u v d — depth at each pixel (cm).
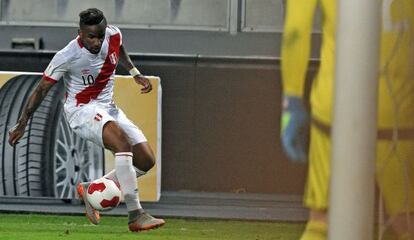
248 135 2578
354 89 451
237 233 1931
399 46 913
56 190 2245
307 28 814
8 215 2128
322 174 948
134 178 1675
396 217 955
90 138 1733
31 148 2236
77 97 1741
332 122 465
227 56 2583
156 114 2266
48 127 2231
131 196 1670
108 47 1730
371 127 452
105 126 1694
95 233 1892
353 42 449
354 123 452
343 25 452
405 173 940
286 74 820
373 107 452
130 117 2261
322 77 958
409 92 914
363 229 455
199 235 1889
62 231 1914
